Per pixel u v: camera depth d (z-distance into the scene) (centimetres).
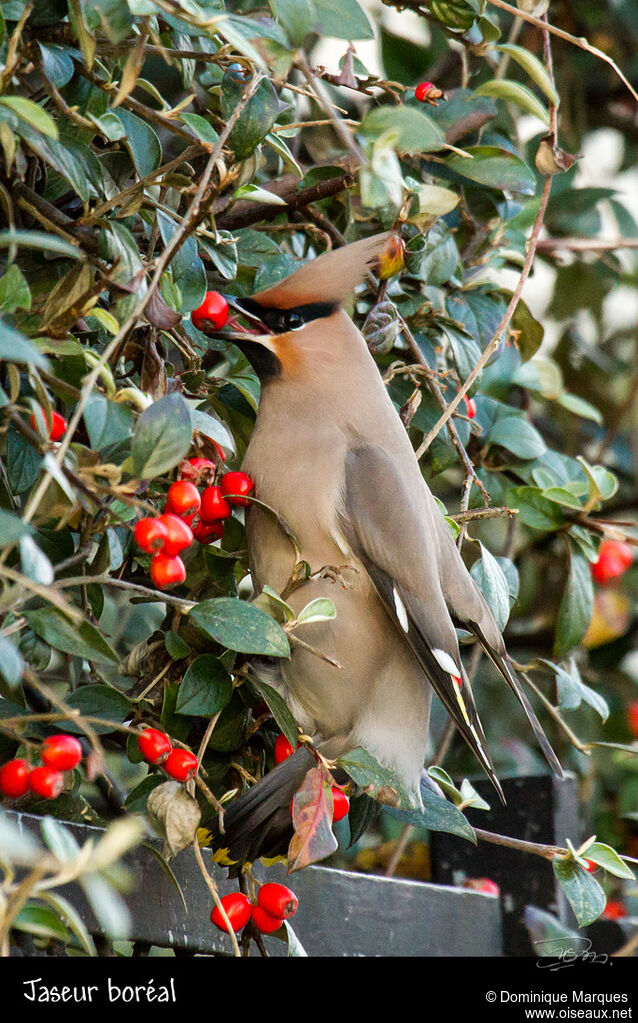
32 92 526
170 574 417
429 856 784
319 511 548
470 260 706
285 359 576
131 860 470
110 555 511
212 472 490
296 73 755
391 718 569
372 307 612
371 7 870
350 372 578
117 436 423
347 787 514
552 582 883
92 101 491
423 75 853
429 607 556
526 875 677
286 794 507
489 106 647
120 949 539
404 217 584
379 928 583
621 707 915
